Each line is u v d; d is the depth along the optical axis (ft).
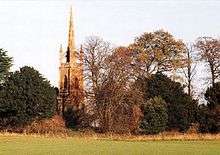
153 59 430.20
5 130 373.20
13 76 376.07
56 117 389.60
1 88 385.29
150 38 433.07
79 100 407.23
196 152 206.08
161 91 380.17
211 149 224.33
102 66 382.01
